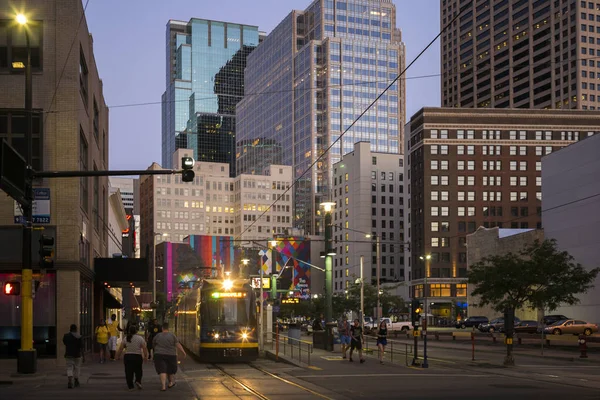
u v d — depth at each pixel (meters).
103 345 32.88
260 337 43.97
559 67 181.88
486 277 38.69
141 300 133.38
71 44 31.73
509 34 197.25
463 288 137.88
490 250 98.88
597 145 75.38
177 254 188.12
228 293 35.66
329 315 42.66
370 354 39.97
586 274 41.06
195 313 37.31
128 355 20.83
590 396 19.83
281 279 64.56
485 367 32.09
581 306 76.94
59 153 31.17
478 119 141.00
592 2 178.38
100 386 22.09
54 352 30.41
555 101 182.25
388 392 20.92
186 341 42.41
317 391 21.14
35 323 30.50
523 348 50.09
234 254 191.50
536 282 38.59
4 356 30.33
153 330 35.91
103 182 47.06
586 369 31.16
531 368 31.62
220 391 20.97
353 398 19.34
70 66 31.66
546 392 20.92
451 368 31.11
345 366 31.75
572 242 79.31
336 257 183.75
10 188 20.16
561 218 81.69
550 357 40.03
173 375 21.56
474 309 103.69
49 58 31.58
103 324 33.06
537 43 188.62
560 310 80.94
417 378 25.75
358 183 175.25
